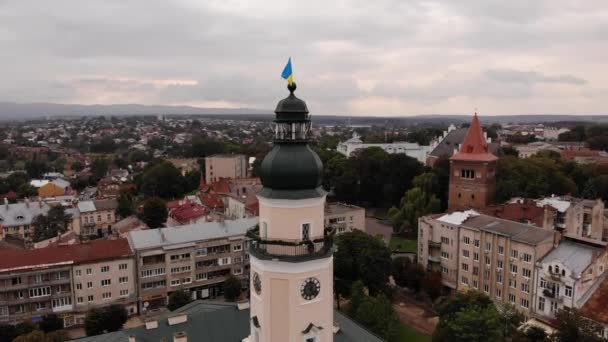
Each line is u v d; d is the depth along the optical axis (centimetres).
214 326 6125
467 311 8000
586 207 14400
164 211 18088
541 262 9688
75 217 17438
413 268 11662
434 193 18138
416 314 10831
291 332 3619
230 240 12156
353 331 6159
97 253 10850
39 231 15975
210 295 12181
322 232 3725
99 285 10719
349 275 10794
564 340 7338
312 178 3578
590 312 8525
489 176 16388
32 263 10188
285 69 3600
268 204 3622
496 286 10744
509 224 10912
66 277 10394
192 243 11706
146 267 11219
